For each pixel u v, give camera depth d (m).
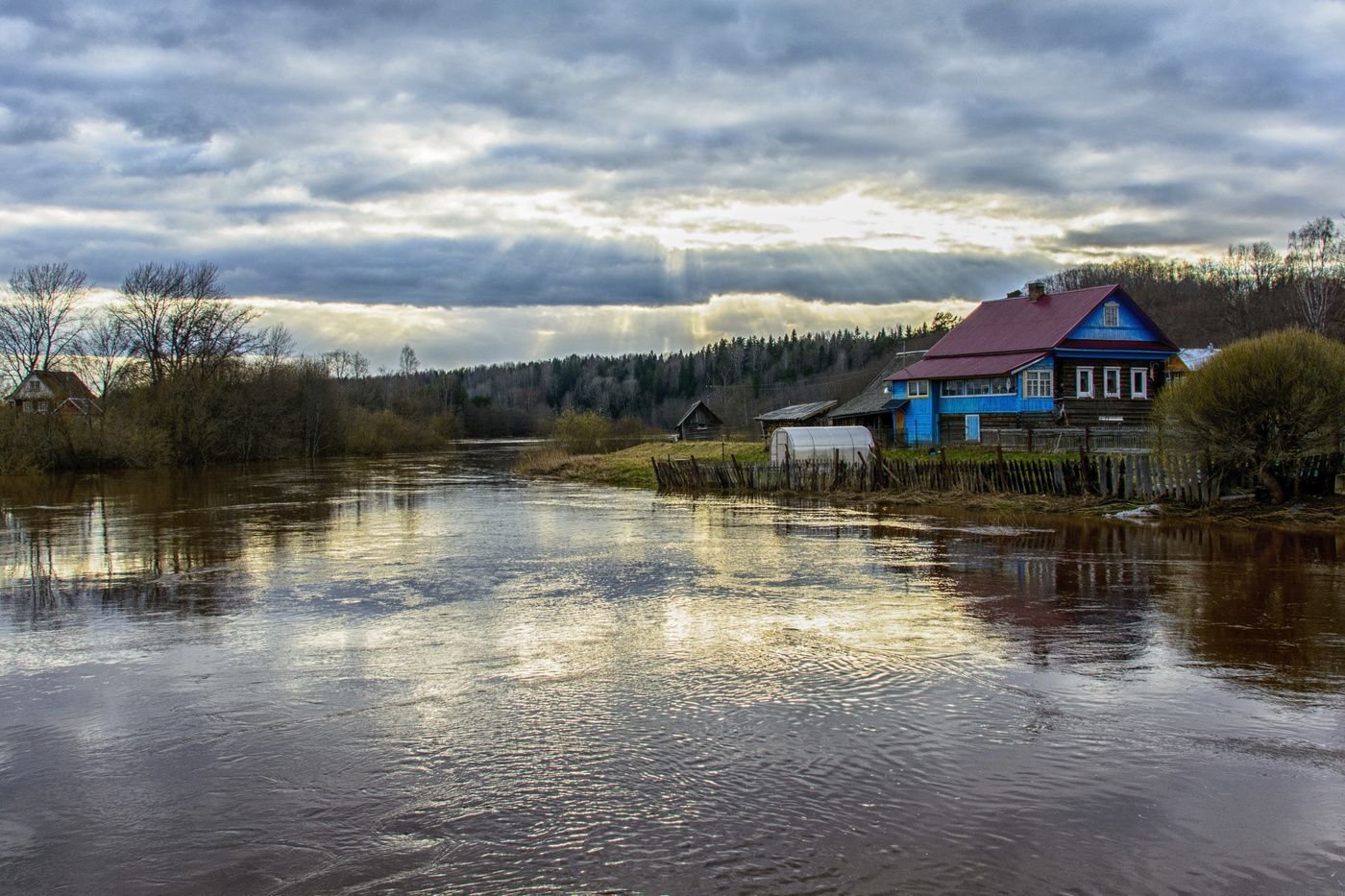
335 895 6.49
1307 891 6.43
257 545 23.98
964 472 31.86
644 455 63.66
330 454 92.69
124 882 6.70
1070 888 6.46
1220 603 14.85
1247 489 25.94
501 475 57.38
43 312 67.56
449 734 9.39
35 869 6.89
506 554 21.69
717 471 39.56
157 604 16.08
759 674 11.30
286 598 16.45
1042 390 46.81
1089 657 11.84
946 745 8.94
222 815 7.69
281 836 7.32
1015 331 49.84
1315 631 13.02
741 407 133.75
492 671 11.56
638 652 12.38
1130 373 48.66
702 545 22.59
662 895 6.41
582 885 6.55
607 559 20.67
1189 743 8.95
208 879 6.73
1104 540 21.83
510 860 6.91
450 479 53.44
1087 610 14.52
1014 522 25.52
